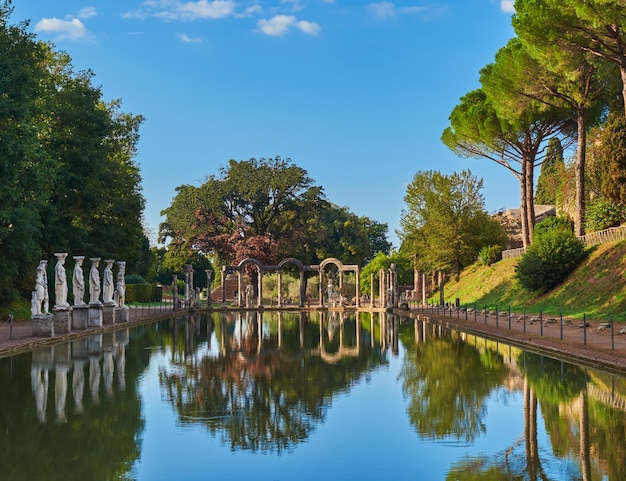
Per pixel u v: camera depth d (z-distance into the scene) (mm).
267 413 17125
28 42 45938
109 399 19062
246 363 27094
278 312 73062
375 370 24688
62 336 36188
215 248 89625
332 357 29062
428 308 67812
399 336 39562
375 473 12055
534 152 62219
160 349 32531
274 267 79312
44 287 36219
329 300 81875
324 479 11711
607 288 44688
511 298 59062
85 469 12359
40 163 45594
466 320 47406
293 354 30359
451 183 76688
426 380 22156
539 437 14336
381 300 75875
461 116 63094
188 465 12594
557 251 51938
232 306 82750
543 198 105250
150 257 104812
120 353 30625
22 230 41656
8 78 39156
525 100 52250
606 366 23531
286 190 91938
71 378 22969
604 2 35219
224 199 91688
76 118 54562
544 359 26906
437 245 74875
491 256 73938
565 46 41594
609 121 51344
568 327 37719
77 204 55625
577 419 15906
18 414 17031
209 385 21516
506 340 33938
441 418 16391
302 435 14844
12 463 12719
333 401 18672
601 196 57906
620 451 13117
